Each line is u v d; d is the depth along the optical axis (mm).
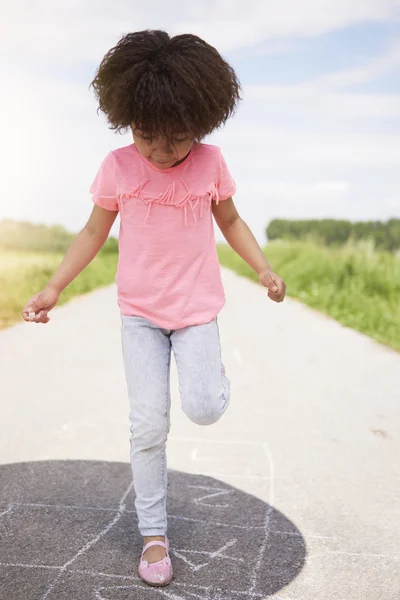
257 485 3508
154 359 2645
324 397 5324
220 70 2449
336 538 2920
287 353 7203
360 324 9305
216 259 2756
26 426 4469
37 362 6598
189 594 2447
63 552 2734
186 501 3289
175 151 2445
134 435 2631
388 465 3834
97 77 2535
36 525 2975
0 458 3844
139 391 2617
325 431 4441
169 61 2344
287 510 3203
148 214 2590
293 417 4758
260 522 3066
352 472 3713
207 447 4105
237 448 4086
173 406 5074
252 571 2623
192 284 2650
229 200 2855
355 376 6090
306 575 2598
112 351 7262
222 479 3588
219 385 2660
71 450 4000
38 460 3818
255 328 9141
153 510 2645
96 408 4938
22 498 3264
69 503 3219
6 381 5762
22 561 2650
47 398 5207
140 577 2547
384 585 2533
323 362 6719
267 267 2852
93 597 2402
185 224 2607
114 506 3199
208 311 2688
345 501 3318
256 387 5637
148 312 2666
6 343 7723
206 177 2633
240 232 2914
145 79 2318
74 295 15211
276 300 2844
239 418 4723
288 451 4043
